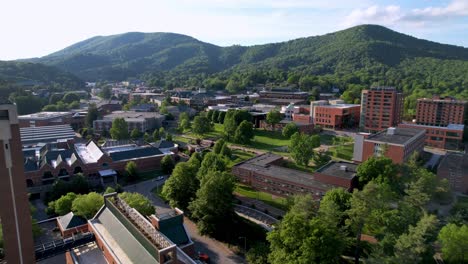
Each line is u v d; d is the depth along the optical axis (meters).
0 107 44.72
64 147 155.62
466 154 137.00
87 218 75.75
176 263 47.34
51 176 116.94
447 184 98.69
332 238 57.59
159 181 126.50
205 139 193.88
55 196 102.44
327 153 158.12
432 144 179.88
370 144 136.12
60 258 65.81
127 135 192.25
